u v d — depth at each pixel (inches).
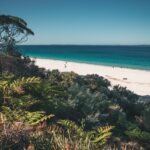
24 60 954.7
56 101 422.0
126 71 2554.1
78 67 2886.3
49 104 393.4
